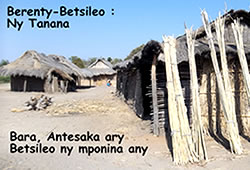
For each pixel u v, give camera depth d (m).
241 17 7.00
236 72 6.11
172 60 4.93
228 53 5.66
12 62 23.39
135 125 7.81
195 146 4.67
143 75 9.67
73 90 24.33
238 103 6.11
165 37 5.14
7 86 30.50
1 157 4.79
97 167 4.31
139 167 4.29
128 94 12.14
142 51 5.75
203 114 6.50
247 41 7.07
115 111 10.61
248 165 4.21
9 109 11.10
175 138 4.48
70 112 10.38
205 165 4.25
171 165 4.32
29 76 21.53
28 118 9.07
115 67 13.74
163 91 6.66
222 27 5.36
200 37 6.99
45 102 11.73
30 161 4.60
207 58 5.91
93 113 10.18
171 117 4.59
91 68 38.84
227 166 4.20
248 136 5.89
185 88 6.59
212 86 6.36
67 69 25.31
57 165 4.41
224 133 6.06
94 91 23.22
